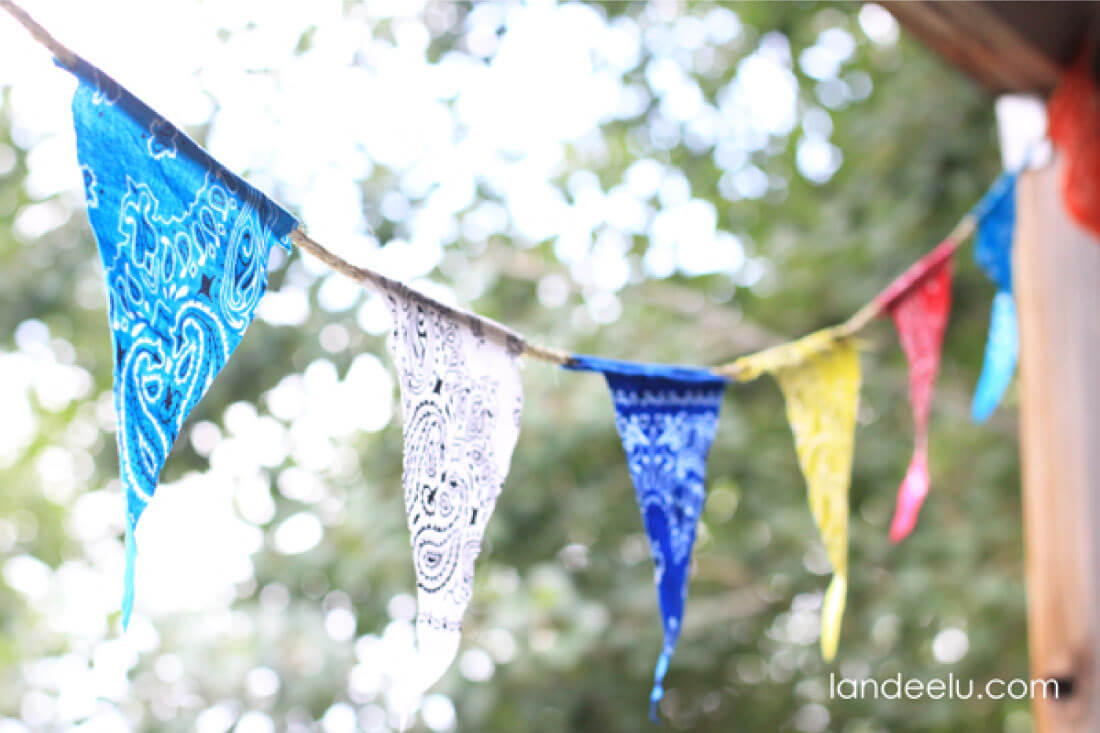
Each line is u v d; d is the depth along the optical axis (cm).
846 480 179
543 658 334
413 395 127
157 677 355
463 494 131
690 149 428
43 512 489
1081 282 243
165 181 100
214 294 104
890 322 390
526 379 359
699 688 403
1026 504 251
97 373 407
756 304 413
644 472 157
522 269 393
